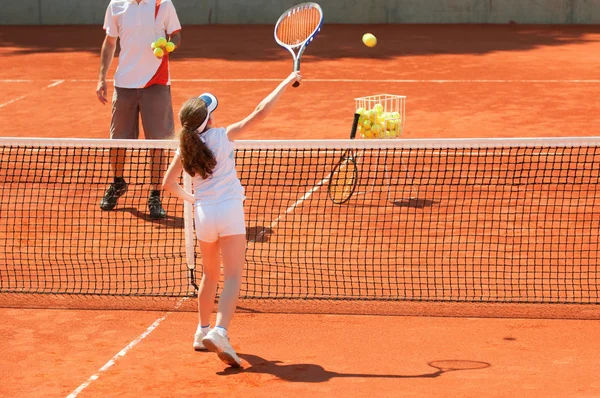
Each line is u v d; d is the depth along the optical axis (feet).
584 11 305.32
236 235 58.34
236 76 202.59
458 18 312.09
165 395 54.13
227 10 318.65
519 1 307.78
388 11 313.12
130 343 63.77
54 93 183.62
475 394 53.36
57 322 68.18
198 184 59.21
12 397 54.29
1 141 81.97
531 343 62.69
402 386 54.90
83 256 84.99
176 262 82.53
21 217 94.99
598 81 189.47
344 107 161.89
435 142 76.84
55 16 323.16
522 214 96.32
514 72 204.13
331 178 99.76
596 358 59.57
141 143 78.54
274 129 143.54
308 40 69.82
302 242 87.61
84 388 55.52
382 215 96.68
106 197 101.09
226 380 56.44
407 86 185.98
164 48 94.99
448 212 97.45
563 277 76.95
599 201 101.09
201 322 62.13
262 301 72.28
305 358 60.39
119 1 96.94
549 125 144.46
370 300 71.61
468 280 76.33
